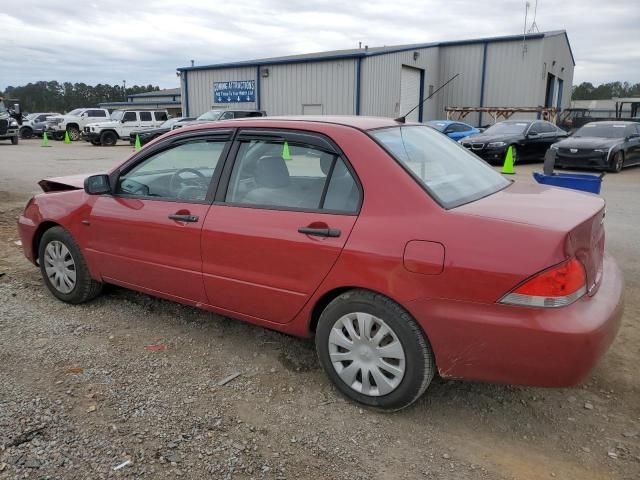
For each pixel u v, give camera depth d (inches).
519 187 139.8
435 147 139.7
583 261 104.3
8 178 497.4
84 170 571.5
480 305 103.2
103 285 180.4
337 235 116.4
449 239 105.7
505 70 1160.8
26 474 98.2
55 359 141.0
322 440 111.1
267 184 131.3
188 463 102.8
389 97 1104.2
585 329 98.7
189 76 1282.0
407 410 122.3
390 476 101.1
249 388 130.0
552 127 737.6
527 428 116.3
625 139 618.5
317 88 1082.1
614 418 119.6
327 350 124.6
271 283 128.0
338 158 122.4
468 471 102.8
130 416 116.9
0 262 223.1
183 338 155.5
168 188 150.6
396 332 113.0
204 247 137.9
